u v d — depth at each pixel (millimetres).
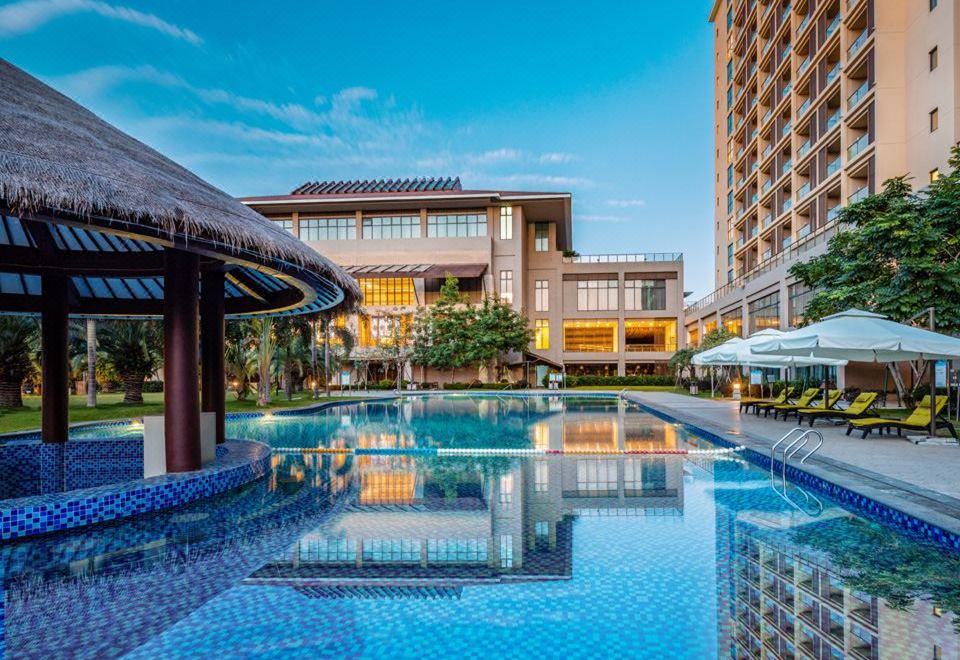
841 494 7098
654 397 31625
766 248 42594
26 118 6367
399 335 47062
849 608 4070
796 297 29375
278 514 6773
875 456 9281
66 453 10070
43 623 3883
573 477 9078
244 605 4172
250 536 5879
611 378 51844
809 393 17719
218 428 10297
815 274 19016
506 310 46750
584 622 3902
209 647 3545
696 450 11703
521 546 5539
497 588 4492
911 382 23953
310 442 13516
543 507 7094
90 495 6195
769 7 40688
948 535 5199
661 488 8172
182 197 6684
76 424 15727
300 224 51531
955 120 22594
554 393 39031
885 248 15695
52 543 5629
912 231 15062
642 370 55875
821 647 3457
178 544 5629
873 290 15938
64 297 9977
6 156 5234
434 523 6363
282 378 33281
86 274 9812
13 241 10211
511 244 50750
